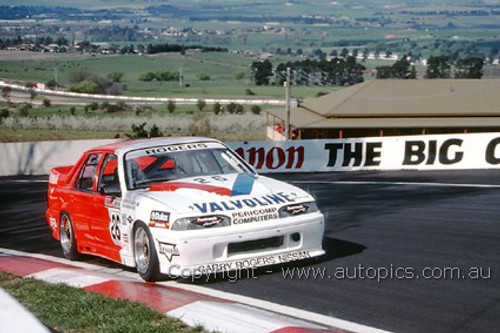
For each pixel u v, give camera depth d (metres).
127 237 10.12
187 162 10.80
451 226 13.44
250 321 7.42
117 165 10.77
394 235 12.68
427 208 16.14
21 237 15.86
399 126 55.34
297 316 7.97
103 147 11.66
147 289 9.06
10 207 22.92
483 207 15.96
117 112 140.75
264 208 9.50
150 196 9.88
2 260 11.96
